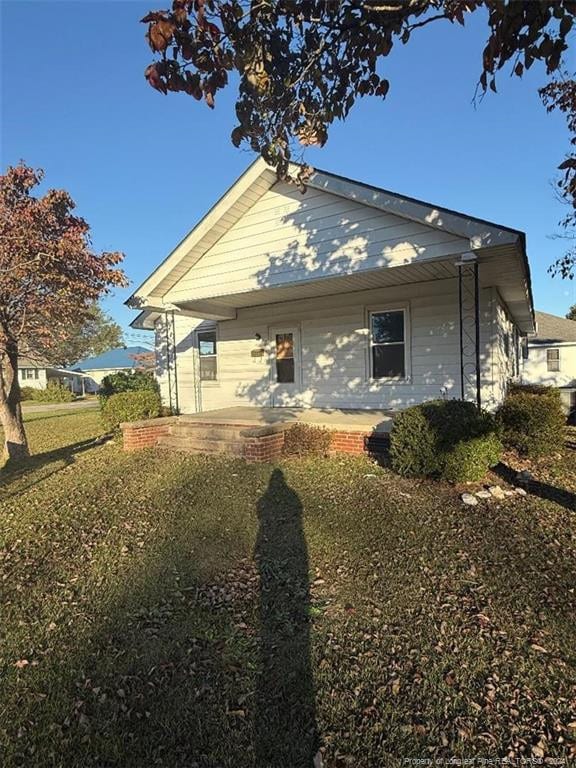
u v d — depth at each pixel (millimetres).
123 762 1981
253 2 2236
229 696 2350
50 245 7277
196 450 8508
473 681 2412
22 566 3961
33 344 8844
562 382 22719
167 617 3090
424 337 9523
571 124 5930
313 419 8578
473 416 5914
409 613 3055
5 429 8898
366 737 2080
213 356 13055
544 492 5648
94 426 14445
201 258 9305
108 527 4797
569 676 2441
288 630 2900
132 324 14289
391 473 6422
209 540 4352
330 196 7676
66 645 2811
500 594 3268
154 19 1986
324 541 4223
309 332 11008
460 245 6539
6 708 2301
